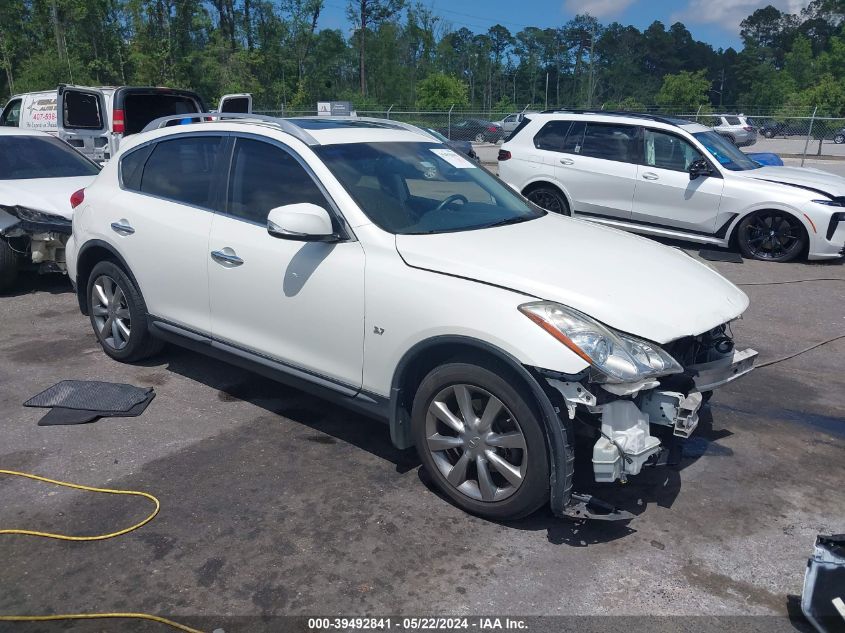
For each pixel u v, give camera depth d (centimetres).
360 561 312
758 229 942
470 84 10162
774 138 2720
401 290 346
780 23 13575
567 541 328
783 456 414
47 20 4225
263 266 405
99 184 529
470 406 337
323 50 5869
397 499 361
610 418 310
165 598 287
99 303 536
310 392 405
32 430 428
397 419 363
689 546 326
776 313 711
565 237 401
